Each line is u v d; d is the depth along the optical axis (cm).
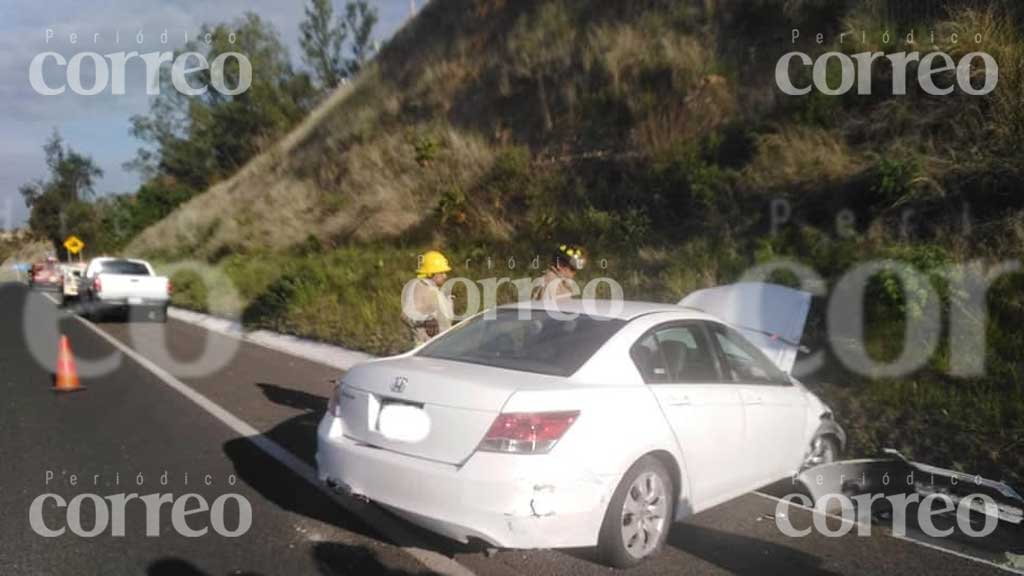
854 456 724
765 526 577
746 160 1427
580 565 504
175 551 527
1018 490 630
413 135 2469
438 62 2792
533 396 459
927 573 499
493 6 2712
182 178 5094
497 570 497
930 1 1337
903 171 1087
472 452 457
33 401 995
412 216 2125
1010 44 1152
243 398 1019
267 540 545
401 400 494
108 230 5462
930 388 801
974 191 1029
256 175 3769
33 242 9444
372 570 499
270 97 4488
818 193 1222
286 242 2709
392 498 481
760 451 580
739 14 1711
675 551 528
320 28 4447
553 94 2073
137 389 1080
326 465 525
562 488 448
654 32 1884
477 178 2041
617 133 1780
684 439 513
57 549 529
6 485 659
